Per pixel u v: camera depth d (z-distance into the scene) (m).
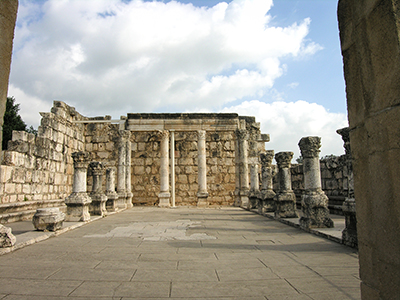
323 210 8.68
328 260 5.43
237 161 19.59
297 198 17.89
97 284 4.23
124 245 6.87
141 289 4.02
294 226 9.69
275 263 5.26
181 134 21.69
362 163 2.46
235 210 16.61
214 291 3.94
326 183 15.14
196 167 21.48
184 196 21.25
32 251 6.25
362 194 2.46
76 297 3.76
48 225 8.23
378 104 2.21
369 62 2.31
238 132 19.59
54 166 17.14
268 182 14.17
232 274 4.64
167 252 6.15
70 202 10.84
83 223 10.33
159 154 21.55
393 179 2.04
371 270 2.34
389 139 2.08
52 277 4.54
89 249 6.45
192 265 5.16
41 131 16.12
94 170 13.40
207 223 10.83
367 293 2.39
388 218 2.11
